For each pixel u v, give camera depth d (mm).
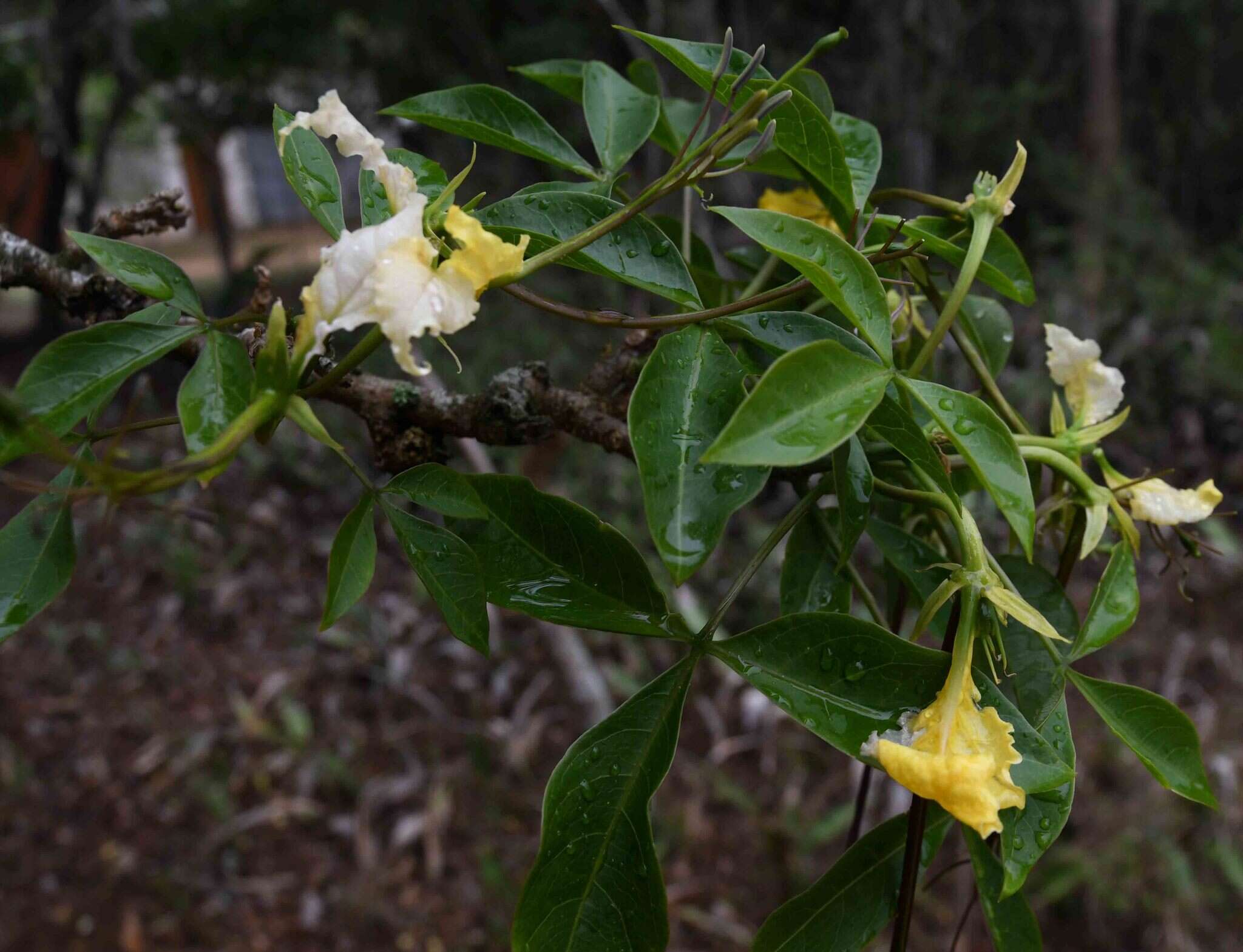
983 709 358
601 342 2674
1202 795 405
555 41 3057
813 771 2018
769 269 527
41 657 2350
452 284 332
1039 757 353
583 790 374
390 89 3584
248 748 2109
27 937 1711
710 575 2213
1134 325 2865
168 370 2924
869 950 1607
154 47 3408
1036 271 3127
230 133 4172
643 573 394
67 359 359
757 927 1735
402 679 2215
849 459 397
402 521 375
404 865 1875
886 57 3176
